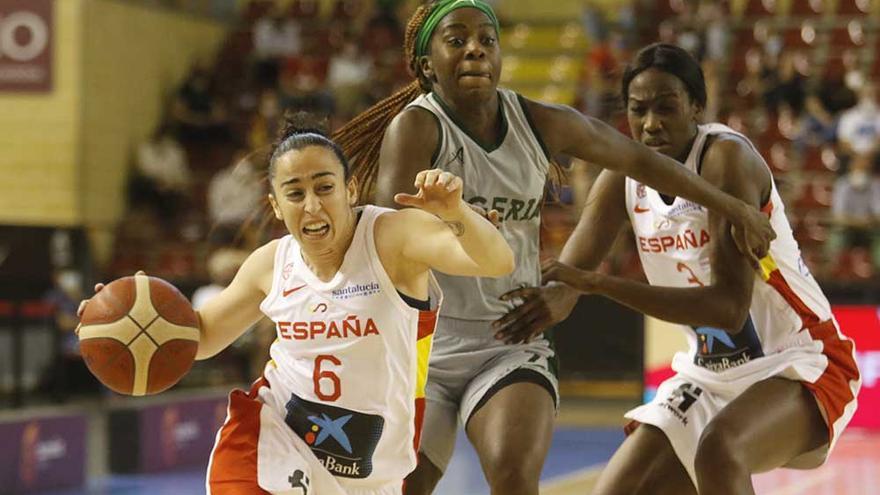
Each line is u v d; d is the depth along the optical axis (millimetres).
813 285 15516
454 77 13867
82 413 29453
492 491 13367
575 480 29906
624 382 38562
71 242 47938
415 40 14453
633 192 15914
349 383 11953
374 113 15023
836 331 15539
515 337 14164
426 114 14023
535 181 14328
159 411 31625
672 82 15156
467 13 13883
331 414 12109
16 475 27328
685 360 16156
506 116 14219
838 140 49188
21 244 43562
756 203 14867
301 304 11930
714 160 15055
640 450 15727
